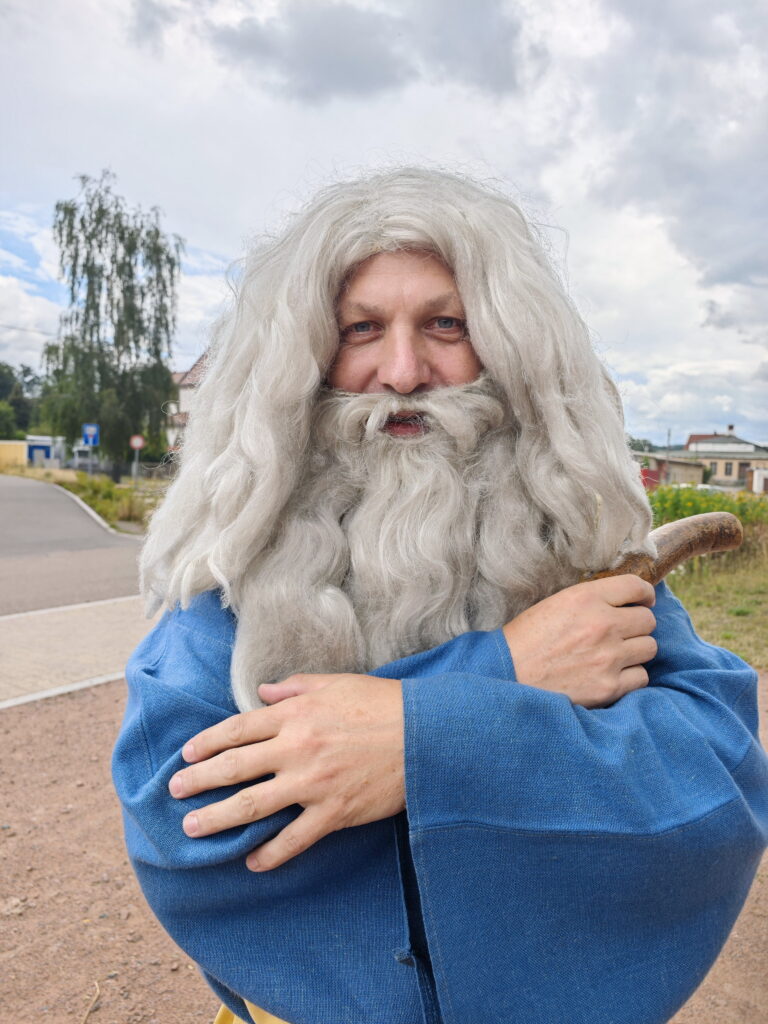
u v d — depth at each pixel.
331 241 0.99
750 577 9.05
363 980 0.88
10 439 80.06
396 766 0.84
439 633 0.98
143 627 7.45
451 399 1.01
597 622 0.96
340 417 1.01
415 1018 0.87
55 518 19.25
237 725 0.87
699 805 0.88
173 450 1.19
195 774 0.86
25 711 5.02
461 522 0.99
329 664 0.94
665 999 0.85
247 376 1.03
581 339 1.01
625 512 0.99
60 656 6.39
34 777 3.98
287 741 0.84
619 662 0.97
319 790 0.83
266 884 0.88
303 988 0.88
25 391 96.81
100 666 6.10
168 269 35.44
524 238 1.04
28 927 2.75
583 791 0.84
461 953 0.83
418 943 0.90
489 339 0.98
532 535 0.99
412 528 0.97
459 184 1.06
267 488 0.95
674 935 0.88
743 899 0.95
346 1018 0.87
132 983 2.47
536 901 0.84
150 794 0.87
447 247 0.99
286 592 0.94
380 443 1.01
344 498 1.03
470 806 0.83
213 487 1.00
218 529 0.98
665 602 1.16
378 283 1.00
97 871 3.11
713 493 11.66
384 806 0.85
